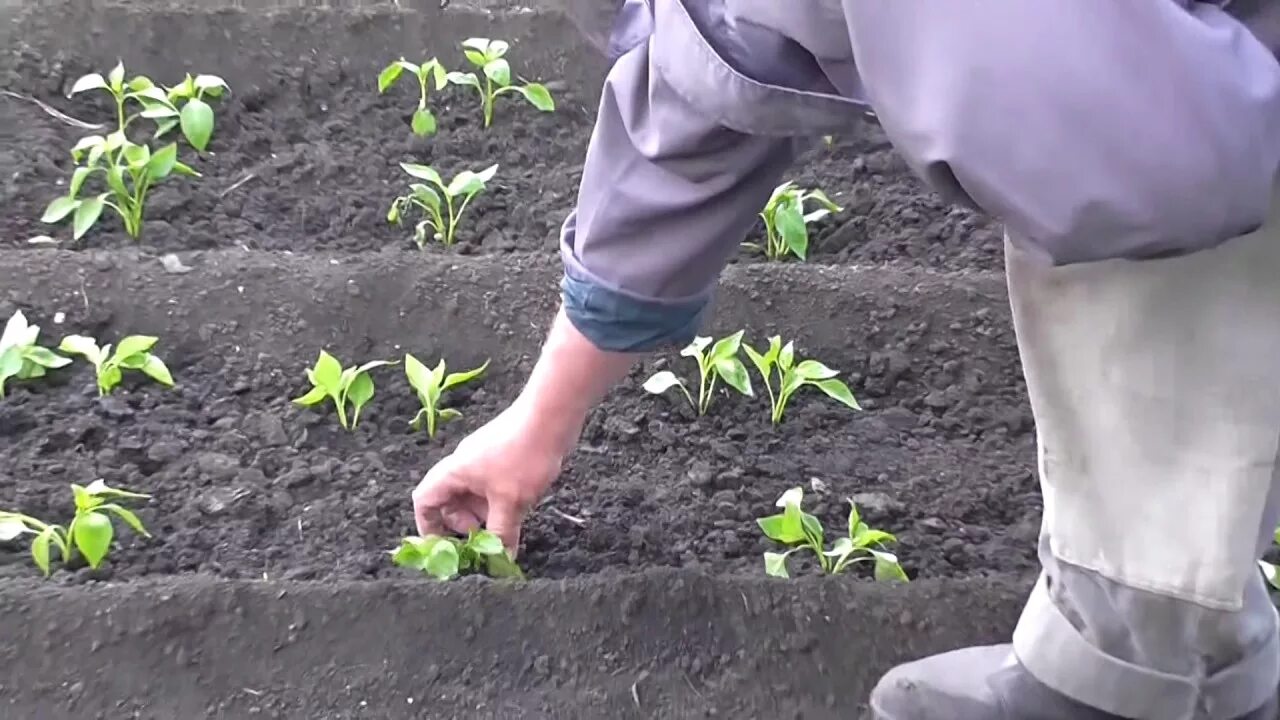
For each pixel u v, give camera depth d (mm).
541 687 1346
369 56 2785
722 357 1852
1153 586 1044
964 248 2391
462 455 1435
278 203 2400
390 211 2400
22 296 1960
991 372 2043
